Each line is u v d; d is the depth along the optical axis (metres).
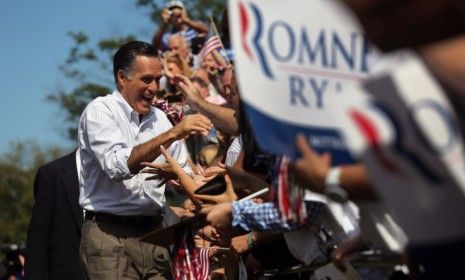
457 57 8.64
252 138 16.11
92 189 22.25
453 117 8.73
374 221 13.19
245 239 16.36
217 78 26.50
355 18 9.41
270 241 16.12
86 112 22.22
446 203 8.73
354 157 11.45
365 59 12.01
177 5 32.56
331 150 11.59
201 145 26.34
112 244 22.12
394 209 8.80
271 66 11.73
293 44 11.84
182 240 15.14
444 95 8.77
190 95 20.44
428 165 8.71
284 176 13.62
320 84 11.87
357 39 12.03
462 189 8.66
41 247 26.50
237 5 11.74
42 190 26.61
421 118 8.71
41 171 26.78
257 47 11.72
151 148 20.59
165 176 19.94
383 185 8.78
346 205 14.29
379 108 8.77
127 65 22.39
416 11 8.75
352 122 8.84
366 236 13.29
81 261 22.50
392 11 8.84
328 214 14.29
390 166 8.79
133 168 21.05
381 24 8.93
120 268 22.11
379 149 8.77
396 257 12.99
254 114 11.62
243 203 14.56
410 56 8.89
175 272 15.22
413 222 8.84
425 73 8.80
